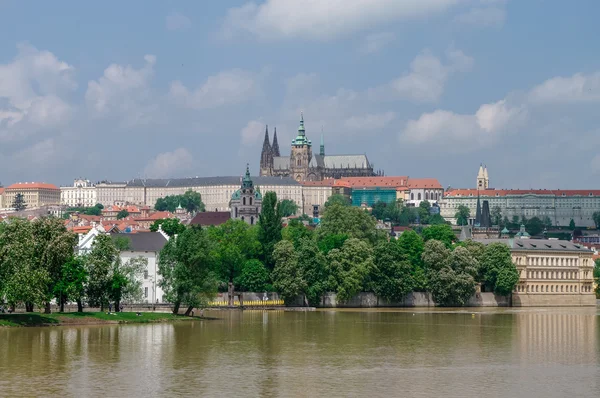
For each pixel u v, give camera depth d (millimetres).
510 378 154500
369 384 147500
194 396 136125
